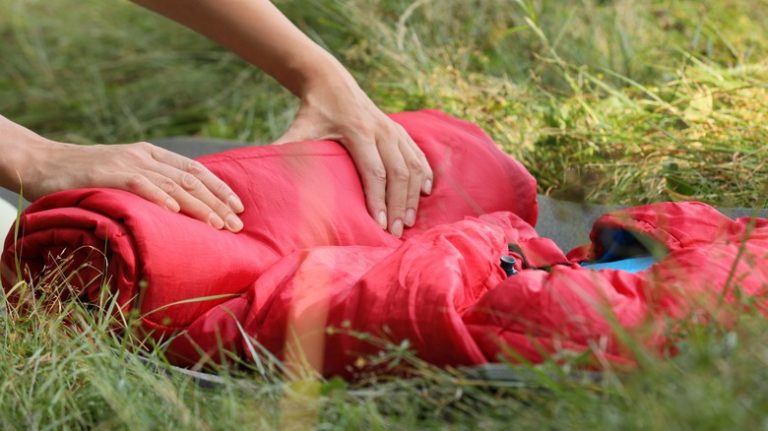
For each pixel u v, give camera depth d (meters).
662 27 3.58
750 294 1.39
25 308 1.58
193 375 1.45
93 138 3.94
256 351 1.49
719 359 1.18
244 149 1.84
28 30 4.52
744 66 2.91
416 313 1.35
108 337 1.52
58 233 1.53
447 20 3.68
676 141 2.51
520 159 2.73
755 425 1.08
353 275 1.53
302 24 3.81
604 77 3.27
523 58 3.52
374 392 1.30
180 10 2.12
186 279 1.54
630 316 1.31
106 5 4.56
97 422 1.38
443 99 3.08
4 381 1.43
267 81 3.90
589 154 2.63
